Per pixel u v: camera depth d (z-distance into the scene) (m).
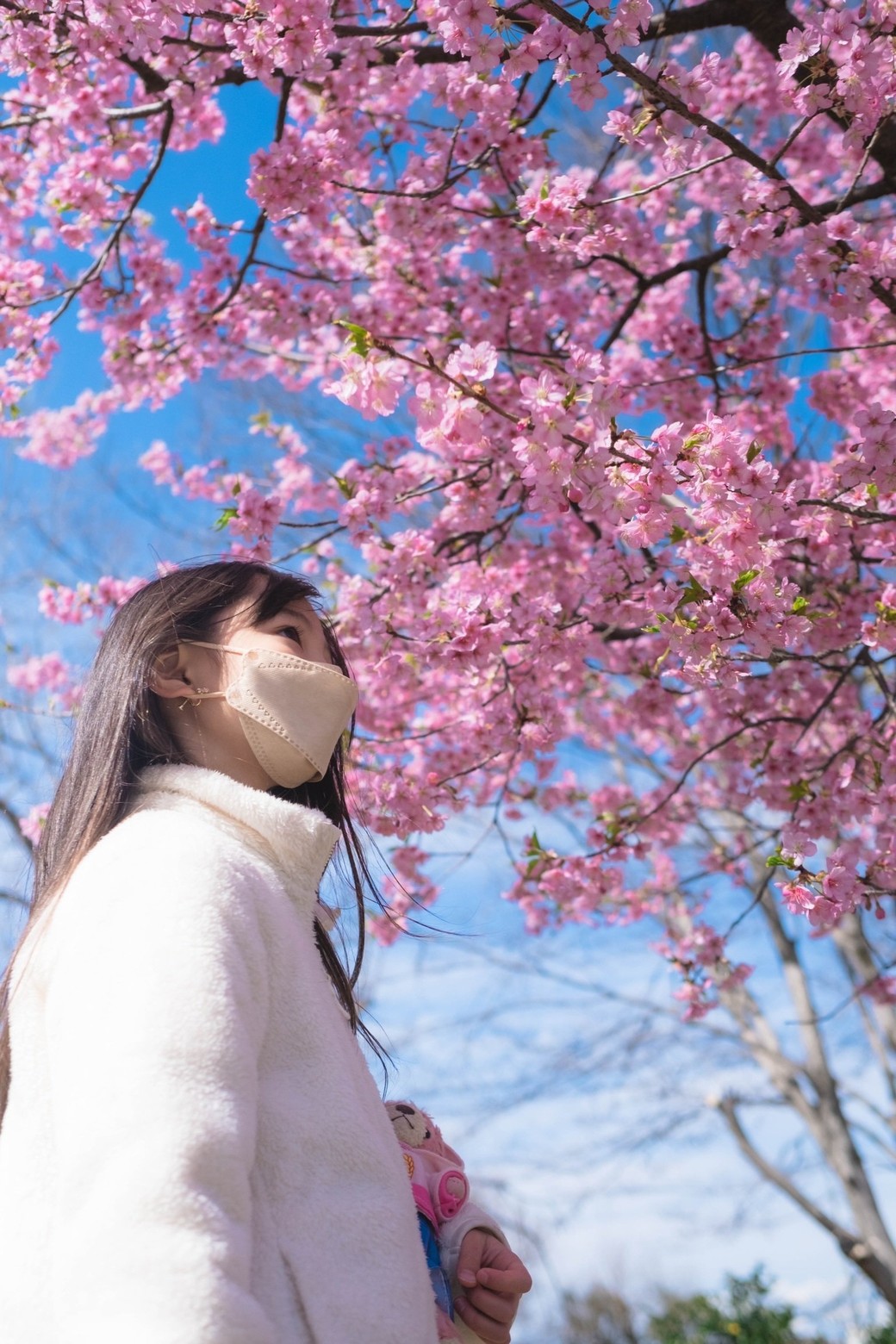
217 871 1.07
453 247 4.38
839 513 3.31
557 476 2.58
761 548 2.70
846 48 2.91
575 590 4.13
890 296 3.31
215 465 5.02
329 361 4.91
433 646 3.49
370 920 4.64
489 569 4.02
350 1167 1.04
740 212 3.22
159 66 3.55
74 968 0.99
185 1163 0.86
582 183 3.34
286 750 1.33
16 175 4.12
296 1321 0.95
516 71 2.86
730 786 5.07
